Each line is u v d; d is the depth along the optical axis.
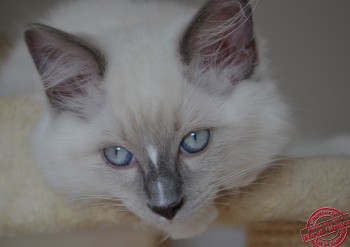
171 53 0.40
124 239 0.58
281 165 0.41
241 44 0.40
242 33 0.40
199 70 0.40
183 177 0.39
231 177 0.40
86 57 0.39
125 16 0.46
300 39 0.60
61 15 0.48
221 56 0.41
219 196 0.41
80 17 0.47
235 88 0.41
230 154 0.40
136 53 0.40
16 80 0.48
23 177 0.41
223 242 0.64
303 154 0.47
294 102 0.58
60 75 0.40
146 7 0.47
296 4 0.59
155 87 0.39
